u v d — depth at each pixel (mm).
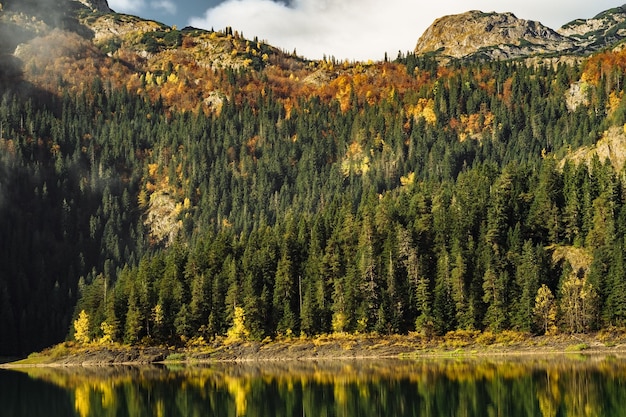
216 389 120938
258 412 98938
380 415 93938
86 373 158750
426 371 133625
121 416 99000
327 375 134375
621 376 115875
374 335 171875
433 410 95438
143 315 185375
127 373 154000
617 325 160000
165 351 182000
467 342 165250
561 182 198500
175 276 197875
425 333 168500
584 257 178000
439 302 170875
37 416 100188
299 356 171250
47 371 169750
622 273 161000
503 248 182875
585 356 147625
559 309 163625
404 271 180250
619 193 185500
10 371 176500
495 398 101000
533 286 166875
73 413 102438
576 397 98812
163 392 119500
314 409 99625
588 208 185000
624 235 174875
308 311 177500
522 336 163500
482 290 171750
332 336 175625
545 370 126375
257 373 143000
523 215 194125
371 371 137875
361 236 191250
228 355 176875
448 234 188625
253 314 179750
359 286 176625
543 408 92688
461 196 198500
